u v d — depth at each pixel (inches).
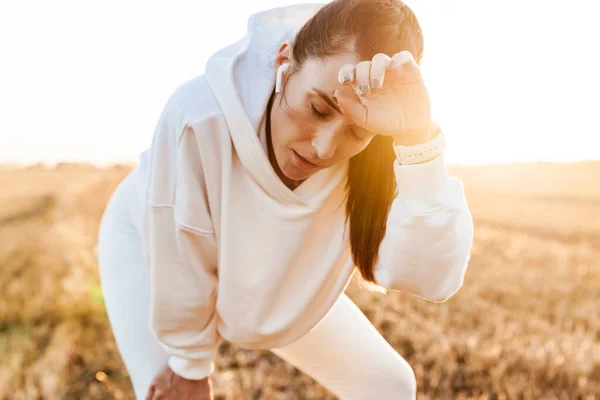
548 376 189.6
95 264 322.3
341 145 67.3
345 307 93.4
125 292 90.7
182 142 73.0
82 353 197.2
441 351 198.8
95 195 1023.6
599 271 429.4
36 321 238.8
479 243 564.1
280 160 73.3
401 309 256.8
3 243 477.1
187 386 89.4
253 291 81.2
